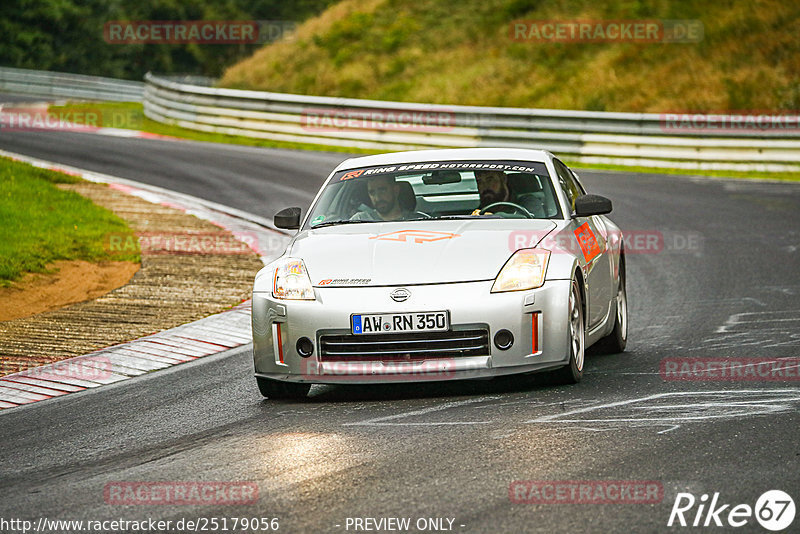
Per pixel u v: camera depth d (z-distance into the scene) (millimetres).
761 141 73562
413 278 20469
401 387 22234
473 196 24062
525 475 14742
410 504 13680
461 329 20000
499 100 105438
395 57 122500
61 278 36781
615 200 58688
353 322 20188
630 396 19844
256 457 16672
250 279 37938
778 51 97000
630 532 12367
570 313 20703
